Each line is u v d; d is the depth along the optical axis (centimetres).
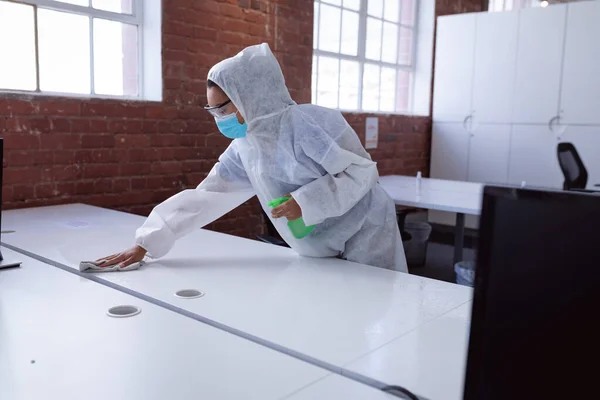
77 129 279
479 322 60
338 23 493
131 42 323
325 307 129
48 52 285
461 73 565
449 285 149
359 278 155
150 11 320
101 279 150
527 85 527
